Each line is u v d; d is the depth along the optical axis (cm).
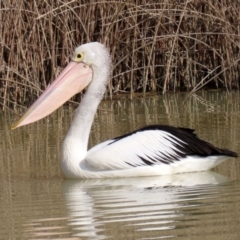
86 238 802
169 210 908
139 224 847
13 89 2091
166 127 1166
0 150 1423
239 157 1246
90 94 1191
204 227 822
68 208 942
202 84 2278
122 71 2259
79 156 1146
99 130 1605
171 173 1141
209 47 2278
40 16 1938
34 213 923
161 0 2214
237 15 2283
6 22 2050
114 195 1009
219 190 1014
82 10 2150
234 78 2306
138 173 1132
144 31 2253
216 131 1495
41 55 2097
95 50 1208
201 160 1144
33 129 1686
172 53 2264
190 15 2195
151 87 2298
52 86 1208
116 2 2106
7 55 2095
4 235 830
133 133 1157
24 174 1189
